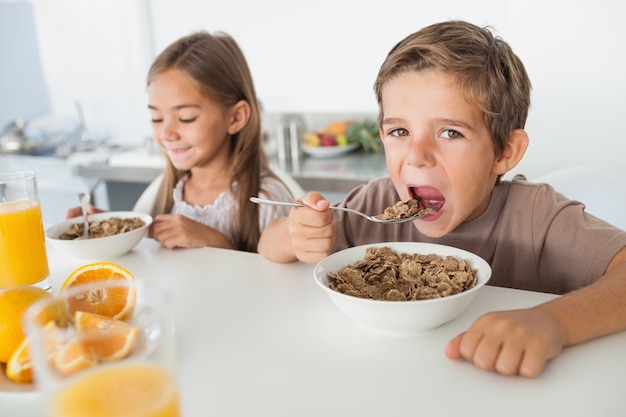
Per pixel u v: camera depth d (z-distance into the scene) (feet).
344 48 8.54
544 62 6.63
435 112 3.08
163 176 5.76
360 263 2.71
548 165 6.95
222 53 5.33
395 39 8.16
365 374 2.08
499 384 1.98
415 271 2.62
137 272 3.32
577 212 3.36
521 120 3.44
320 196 3.09
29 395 1.98
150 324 1.52
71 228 3.94
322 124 9.62
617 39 6.23
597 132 6.60
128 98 11.30
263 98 9.34
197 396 1.98
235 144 5.49
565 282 3.27
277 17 8.82
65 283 2.61
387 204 4.07
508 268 3.58
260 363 2.19
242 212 5.15
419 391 1.96
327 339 2.35
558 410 1.83
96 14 11.02
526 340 2.06
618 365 2.07
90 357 1.45
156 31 9.84
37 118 12.42
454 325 2.43
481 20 7.48
